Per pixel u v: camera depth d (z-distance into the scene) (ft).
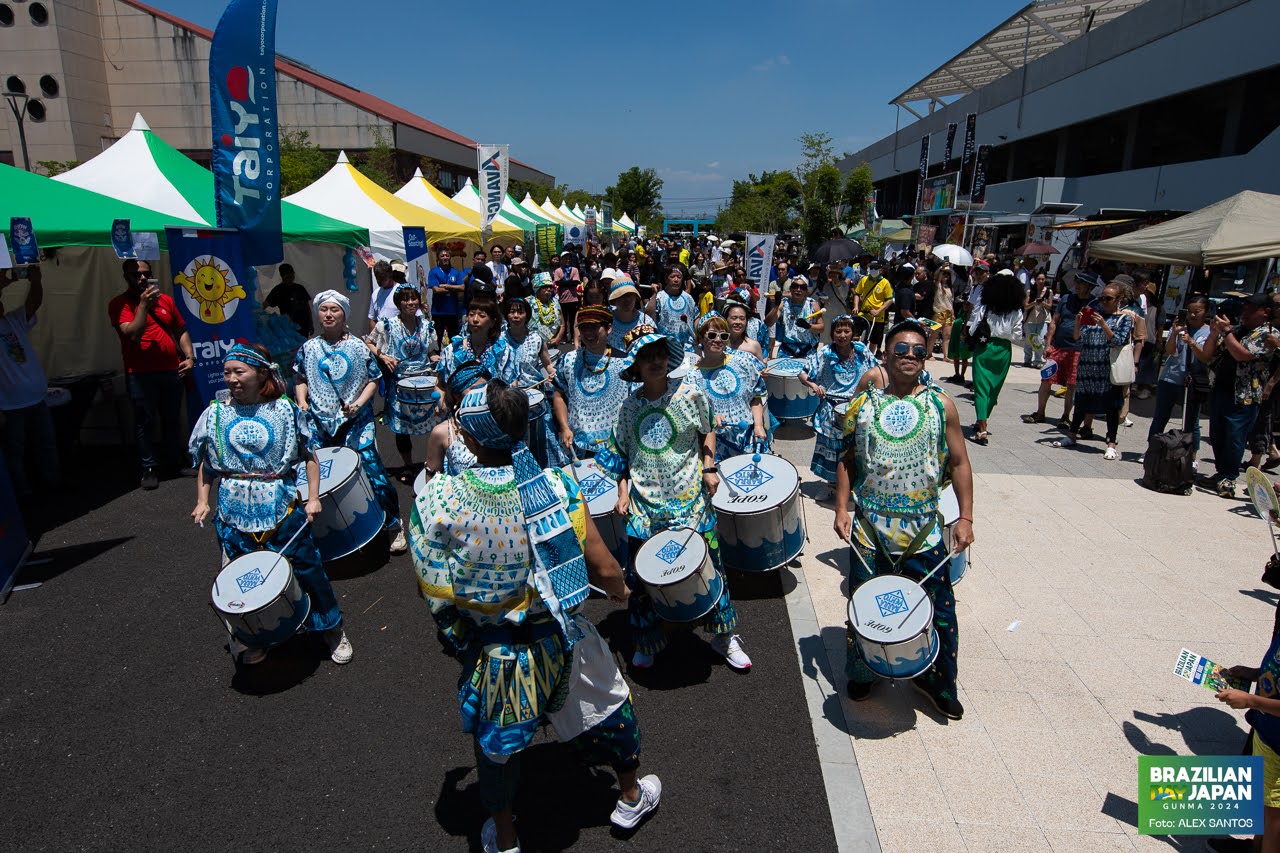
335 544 17.35
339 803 10.97
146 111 132.26
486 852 9.74
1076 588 17.16
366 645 15.23
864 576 12.72
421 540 8.43
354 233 37.09
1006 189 96.37
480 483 8.26
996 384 28.71
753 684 13.79
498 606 8.47
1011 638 15.10
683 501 13.60
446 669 14.40
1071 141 90.48
